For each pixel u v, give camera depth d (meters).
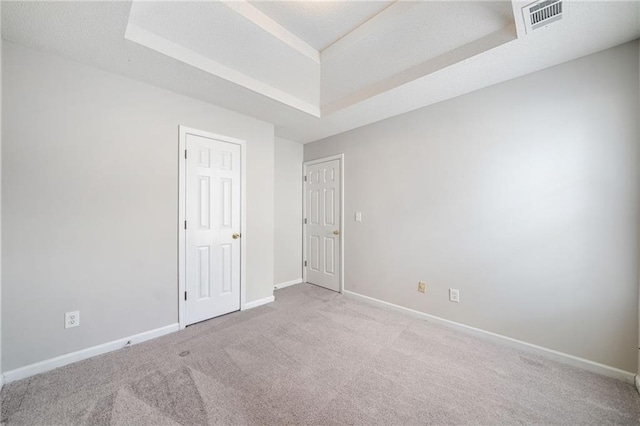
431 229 2.62
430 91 2.33
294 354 2.01
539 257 2.00
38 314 1.76
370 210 3.18
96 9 1.42
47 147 1.78
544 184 1.98
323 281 3.82
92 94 1.96
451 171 2.47
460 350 2.08
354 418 1.40
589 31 1.56
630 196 1.67
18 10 1.40
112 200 2.05
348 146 3.45
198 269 2.57
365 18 1.92
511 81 2.12
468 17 1.67
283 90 2.58
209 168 2.64
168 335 2.31
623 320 1.70
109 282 2.04
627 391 1.59
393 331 2.41
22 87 1.70
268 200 3.20
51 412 1.41
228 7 1.67
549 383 1.68
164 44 1.81
